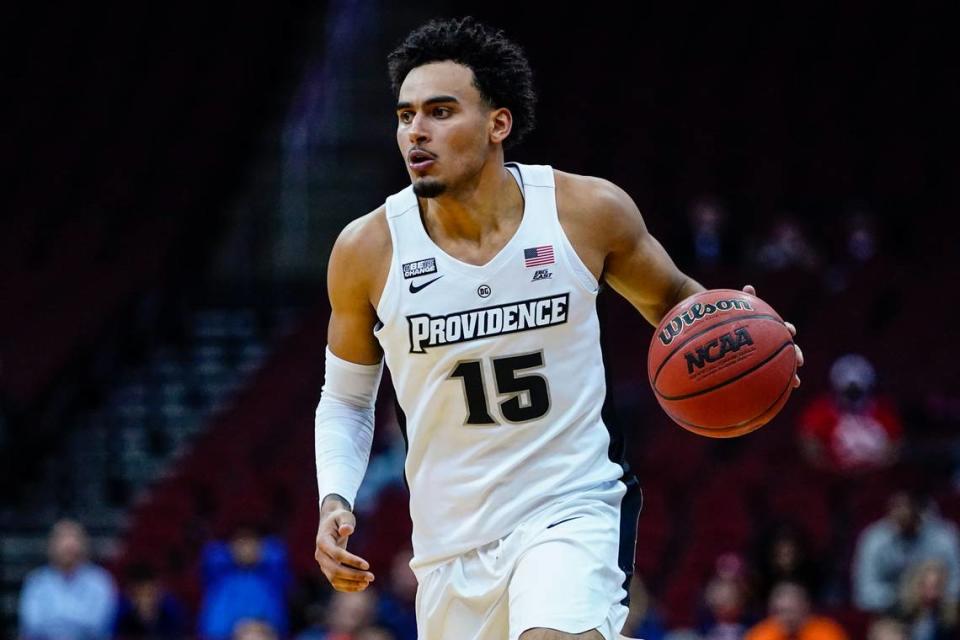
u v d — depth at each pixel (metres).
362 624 25.70
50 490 42.06
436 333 11.08
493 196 11.18
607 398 11.52
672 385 11.24
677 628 29.11
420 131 10.98
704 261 47.66
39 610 29.73
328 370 11.95
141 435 44.25
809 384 40.31
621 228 11.38
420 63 11.23
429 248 11.17
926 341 41.53
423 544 11.48
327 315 47.84
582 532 10.90
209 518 37.19
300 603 30.70
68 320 46.31
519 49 11.40
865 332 42.22
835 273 45.19
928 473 34.62
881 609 27.38
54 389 44.00
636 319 43.88
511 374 11.06
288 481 37.66
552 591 10.58
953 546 27.97
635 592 25.28
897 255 49.09
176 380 46.88
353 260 11.34
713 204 49.00
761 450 36.41
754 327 11.22
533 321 11.04
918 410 39.19
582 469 11.16
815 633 24.83
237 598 29.27
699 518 33.03
